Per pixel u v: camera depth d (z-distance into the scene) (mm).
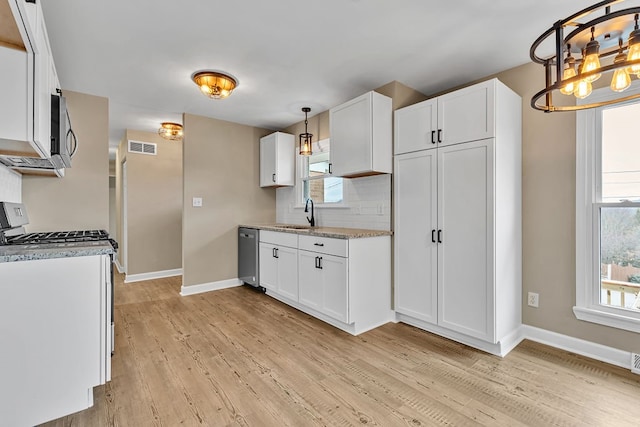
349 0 1783
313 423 1552
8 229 1929
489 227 2232
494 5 1821
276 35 2145
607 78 2148
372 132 2764
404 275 2807
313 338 2570
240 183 4352
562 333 2357
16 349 1414
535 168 2471
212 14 1908
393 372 2029
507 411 1638
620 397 1748
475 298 2316
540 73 2443
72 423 1536
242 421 1565
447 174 2471
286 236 3377
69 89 3020
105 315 1613
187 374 2004
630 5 1731
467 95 2354
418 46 2287
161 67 2600
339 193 3711
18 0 1081
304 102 3465
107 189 3189
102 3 1786
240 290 4070
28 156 1794
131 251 4629
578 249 2275
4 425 1393
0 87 1344
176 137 4445
